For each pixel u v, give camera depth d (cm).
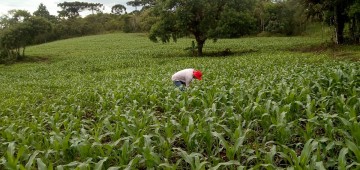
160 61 3034
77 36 8938
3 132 672
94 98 1159
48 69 3200
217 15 3250
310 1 3036
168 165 436
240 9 3256
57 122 795
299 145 577
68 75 2684
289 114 624
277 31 6134
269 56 2355
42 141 659
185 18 3125
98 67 3039
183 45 4941
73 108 930
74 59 3784
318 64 1630
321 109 650
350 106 639
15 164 443
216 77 1353
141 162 496
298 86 844
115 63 3114
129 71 2361
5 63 3847
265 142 576
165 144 532
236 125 611
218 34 3116
